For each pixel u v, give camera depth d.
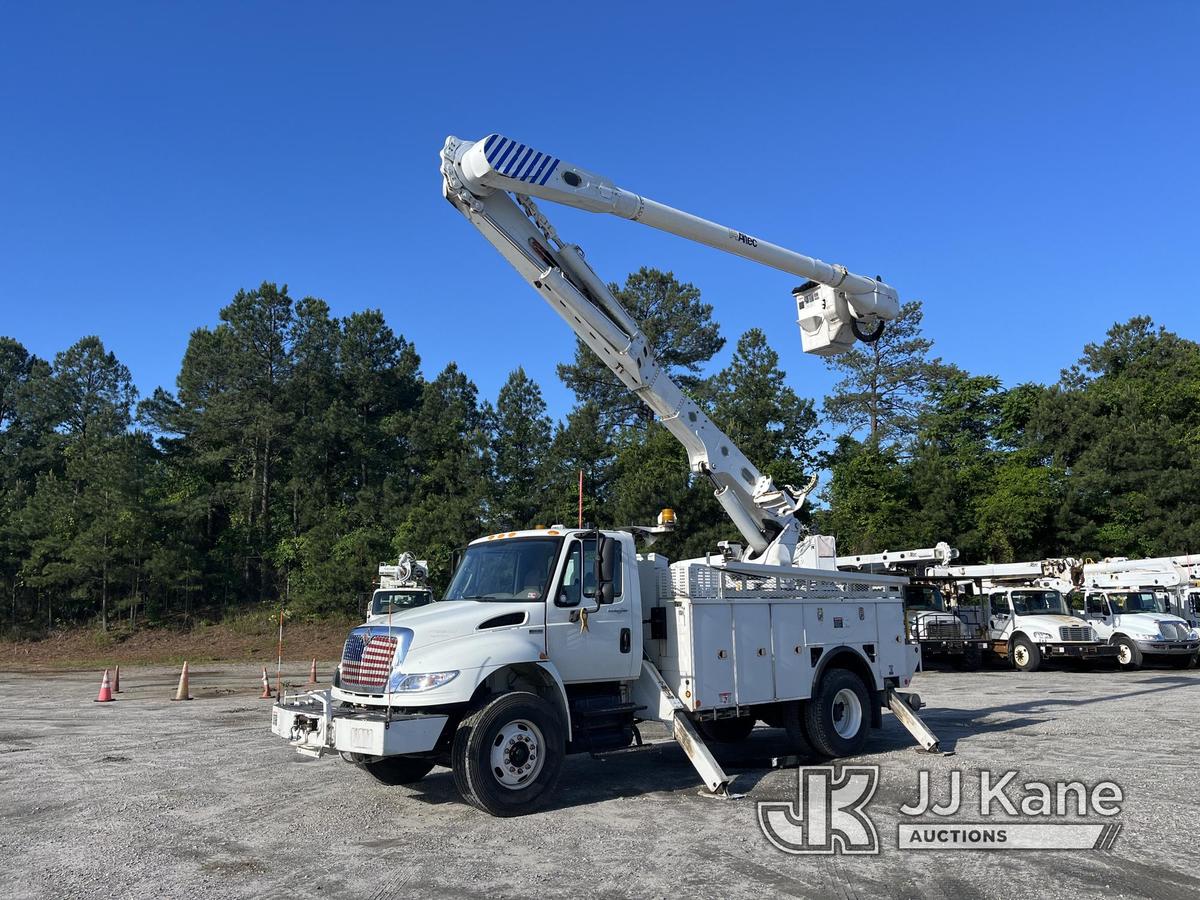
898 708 10.54
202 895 5.41
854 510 38.41
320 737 7.49
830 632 10.29
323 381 50.25
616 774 9.16
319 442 46.44
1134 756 9.59
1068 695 16.36
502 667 7.56
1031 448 42.66
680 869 5.82
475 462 38.88
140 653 34.47
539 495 37.56
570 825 7.02
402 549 36.78
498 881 5.60
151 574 37.91
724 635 9.02
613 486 38.03
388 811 7.59
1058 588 24.38
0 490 47.75
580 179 9.84
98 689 21.27
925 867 5.84
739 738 11.38
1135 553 36.12
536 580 8.27
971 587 25.66
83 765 10.05
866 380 54.00
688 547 31.61
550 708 7.70
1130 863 5.88
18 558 39.53
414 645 7.40
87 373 53.94
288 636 35.69
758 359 40.28
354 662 7.74
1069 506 36.69
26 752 11.09
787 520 12.33
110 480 38.38
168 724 13.81
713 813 7.39
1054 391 44.78
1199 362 48.34
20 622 38.94
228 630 37.31
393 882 5.61
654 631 8.99
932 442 45.34
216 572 41.72
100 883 5.67
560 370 48.03
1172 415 45.06
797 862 5.96
